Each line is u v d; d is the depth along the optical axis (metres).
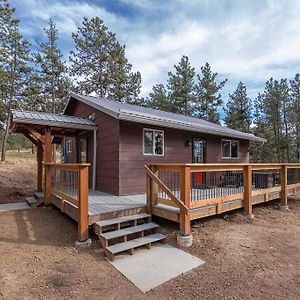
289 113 21.69
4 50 16.33
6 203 8.30
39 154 9.05
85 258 4.06
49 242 4.63
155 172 5.52
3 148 17.41
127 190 7.73
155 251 4.36
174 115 11.91
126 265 3.83
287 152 22.16
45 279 3.36
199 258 4.08
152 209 5.52
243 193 6.45
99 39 19.45
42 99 19.08
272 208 7.69
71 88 19.97
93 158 9.17
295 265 3.88
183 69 23.59
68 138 12.68
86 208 4.59
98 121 8.95
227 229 5.44
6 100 17.00
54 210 6.89
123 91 21.17
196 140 10.28
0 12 15.85
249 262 3.95
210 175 9.85
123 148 7.75
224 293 3.08
